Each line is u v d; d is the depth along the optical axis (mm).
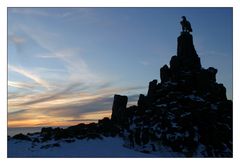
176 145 69125
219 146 71188
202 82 83438
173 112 76250
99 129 79750
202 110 76250
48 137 76625
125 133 77875
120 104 83500
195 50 87625
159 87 85562
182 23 87875
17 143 72250
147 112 80125
